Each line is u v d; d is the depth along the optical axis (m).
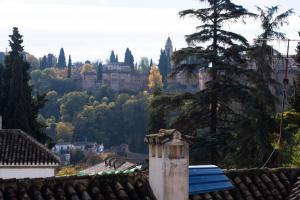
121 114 155.38
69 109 168.88
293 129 35.22
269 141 35.69
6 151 34.78
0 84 57.66
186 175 12.45
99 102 172.50
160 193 12.42
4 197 11.82
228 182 14.16
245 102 38.91
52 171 34.69
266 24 37.97
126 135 153.50
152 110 42.44
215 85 41.59
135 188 13.02
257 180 14.75
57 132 156.00
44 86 198.12
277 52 36.84
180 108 42.28
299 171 15.54
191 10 43.62
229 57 43.16
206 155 38.91
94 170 65.81
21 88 55.75
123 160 62.84
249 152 36.12
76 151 140.88
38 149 35.44
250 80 38.31
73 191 12.45
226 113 42.53
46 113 173.50
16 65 56.19
